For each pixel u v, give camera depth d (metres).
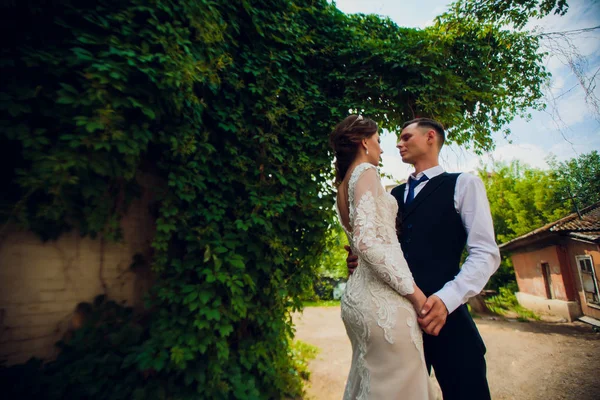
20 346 1.65
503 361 4.26
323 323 7.75
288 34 2.87
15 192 1.54
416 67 3.06
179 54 1.84
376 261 1.09
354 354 1.31
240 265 2.08
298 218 2.69
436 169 1.62
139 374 1.86
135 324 2.00
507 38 3.38
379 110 3.01
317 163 2.75
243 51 2.64
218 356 1.94
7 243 1.63
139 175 2.14
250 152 2.59
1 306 1.61
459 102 3.13
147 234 2.18
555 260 8.59
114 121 1.57
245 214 2.38
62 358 1.73
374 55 3.03
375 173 1.24
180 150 2.02
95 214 1.82
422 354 1.13
